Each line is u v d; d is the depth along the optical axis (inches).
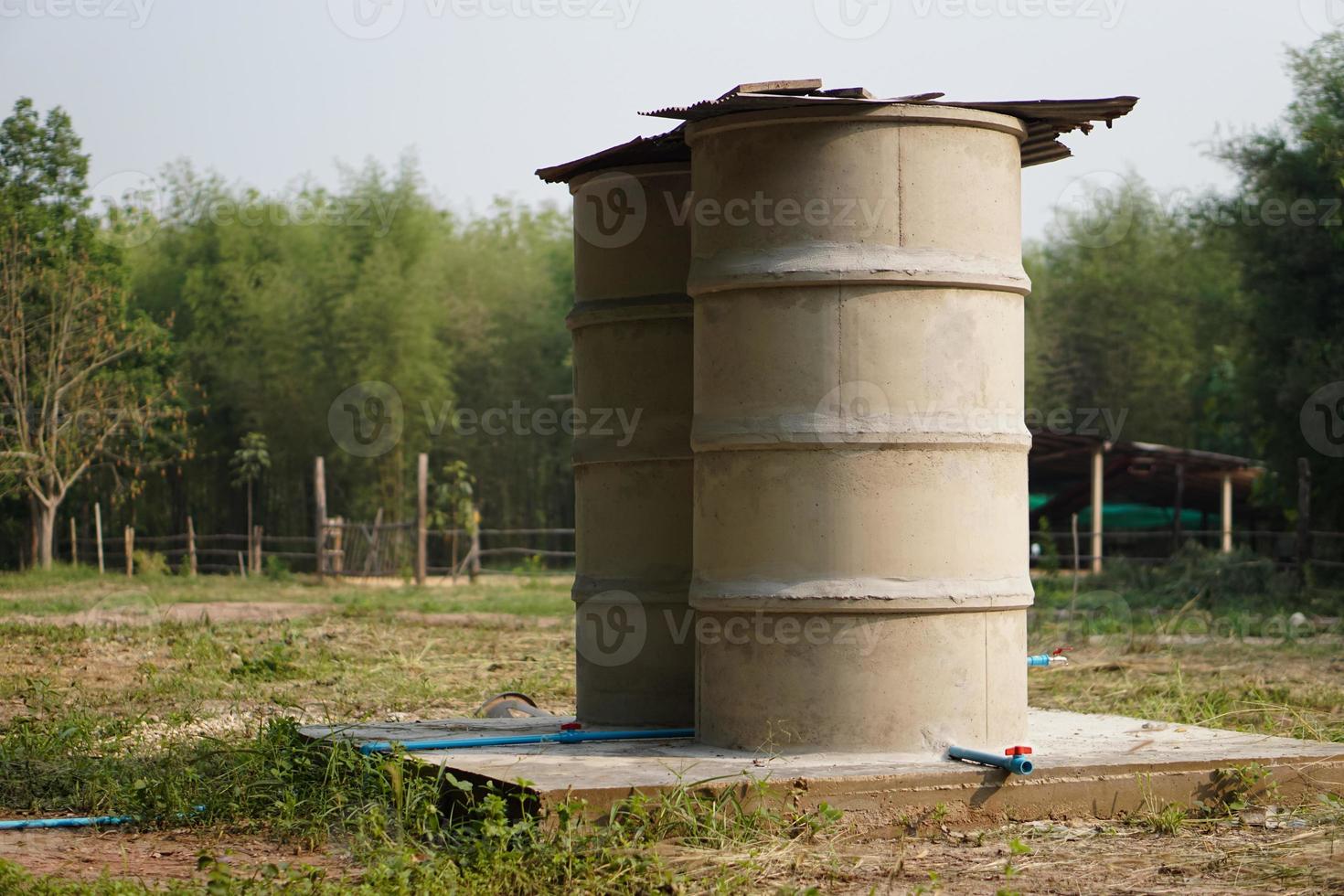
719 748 263.0
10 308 1196.5
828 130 255.3
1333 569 955.3
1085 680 500.1
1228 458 1138.0
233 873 216.2
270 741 283.3
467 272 1557.6
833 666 252.8
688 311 303.9
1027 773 240.7
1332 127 953.5
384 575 1216.2
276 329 1393.9
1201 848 227.6
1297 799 257.4
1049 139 290.8
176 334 1477.6
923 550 253.6
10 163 1215.6
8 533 1398.9
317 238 1482.5
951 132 258.4
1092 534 1109.7
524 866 205.2
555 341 1581.0
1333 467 986.1
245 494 1471.5
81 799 270.1
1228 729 327.9
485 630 717.3
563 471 1568.7
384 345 1396.4
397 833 230.5
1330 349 976.3
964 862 219.1
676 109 257.9
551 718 326.6
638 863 205.3
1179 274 1496.1
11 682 458.9
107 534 1465.3
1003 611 261.3
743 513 259.0
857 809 236.1
